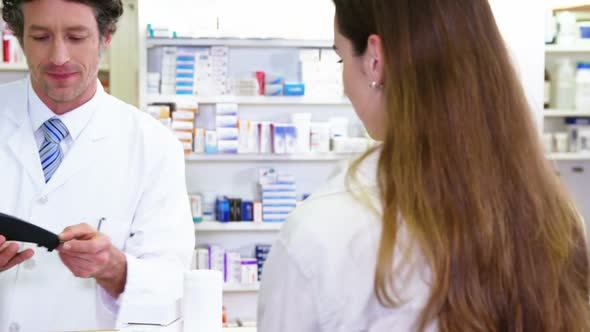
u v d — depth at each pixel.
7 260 1.60
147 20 4.58
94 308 1.93
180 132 4.45
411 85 0.98
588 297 1.07
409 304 0.98
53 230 1.91
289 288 1.02
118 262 1.77
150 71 4.68
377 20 1.02
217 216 4.61
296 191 4.80
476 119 0.97
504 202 0.97
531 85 4.61
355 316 1.00
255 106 4.77
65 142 1.98
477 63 0.98
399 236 0.97
